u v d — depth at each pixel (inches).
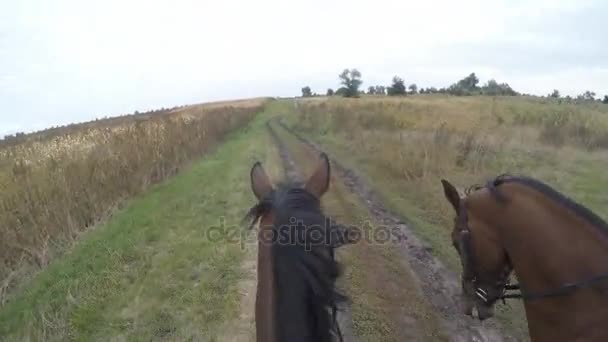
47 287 251.9
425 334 202.7
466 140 567.8
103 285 249.9
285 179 95.0
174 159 581.6
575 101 1923.0
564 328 106.0
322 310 67.8
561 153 560.1
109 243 305.3
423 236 316.8
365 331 204.5
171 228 343.0
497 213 119.1
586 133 668.1
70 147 479.8
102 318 219.6
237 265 274.5
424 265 272.8
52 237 314.2
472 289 125.2
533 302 113.2
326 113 1295.5
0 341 204.7
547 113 1002.7
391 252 291.7
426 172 478.3
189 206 396.8
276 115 1830.7
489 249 121.0
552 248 109.2
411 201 403.5
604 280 101.0
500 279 122.7
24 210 315.6
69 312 223.3
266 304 76.4
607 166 498.6
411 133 734.5
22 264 282.0
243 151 727.1
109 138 546.6
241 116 1384.1
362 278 255.6
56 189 353.4
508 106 1466.5
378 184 464.8
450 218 354.6
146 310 225.1
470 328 207.5
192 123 785.6
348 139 829.2
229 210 385.7
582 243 106.7
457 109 1455.5
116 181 427.5
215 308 225.5
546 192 114.6
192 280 258.1
